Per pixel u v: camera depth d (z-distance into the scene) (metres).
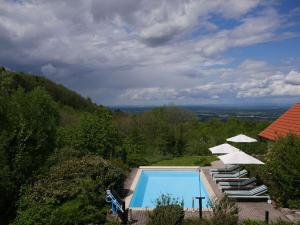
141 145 39.44
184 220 12.44
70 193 14.28
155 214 12.00
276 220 12.70
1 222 13.27
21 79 55.53
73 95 77.94
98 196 14.78
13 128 14.76
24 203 13.34
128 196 17.58
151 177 24.00
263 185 17.02
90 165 16.88
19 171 14.62
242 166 21.98
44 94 18.08
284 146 15.65
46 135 16.30
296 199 15.05
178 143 43.03
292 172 14.74
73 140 22.48
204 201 17.83
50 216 11.73
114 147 24.50
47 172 15.82
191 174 24.48
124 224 13.19
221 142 39.75
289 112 25.39
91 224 13.06
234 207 12.59
